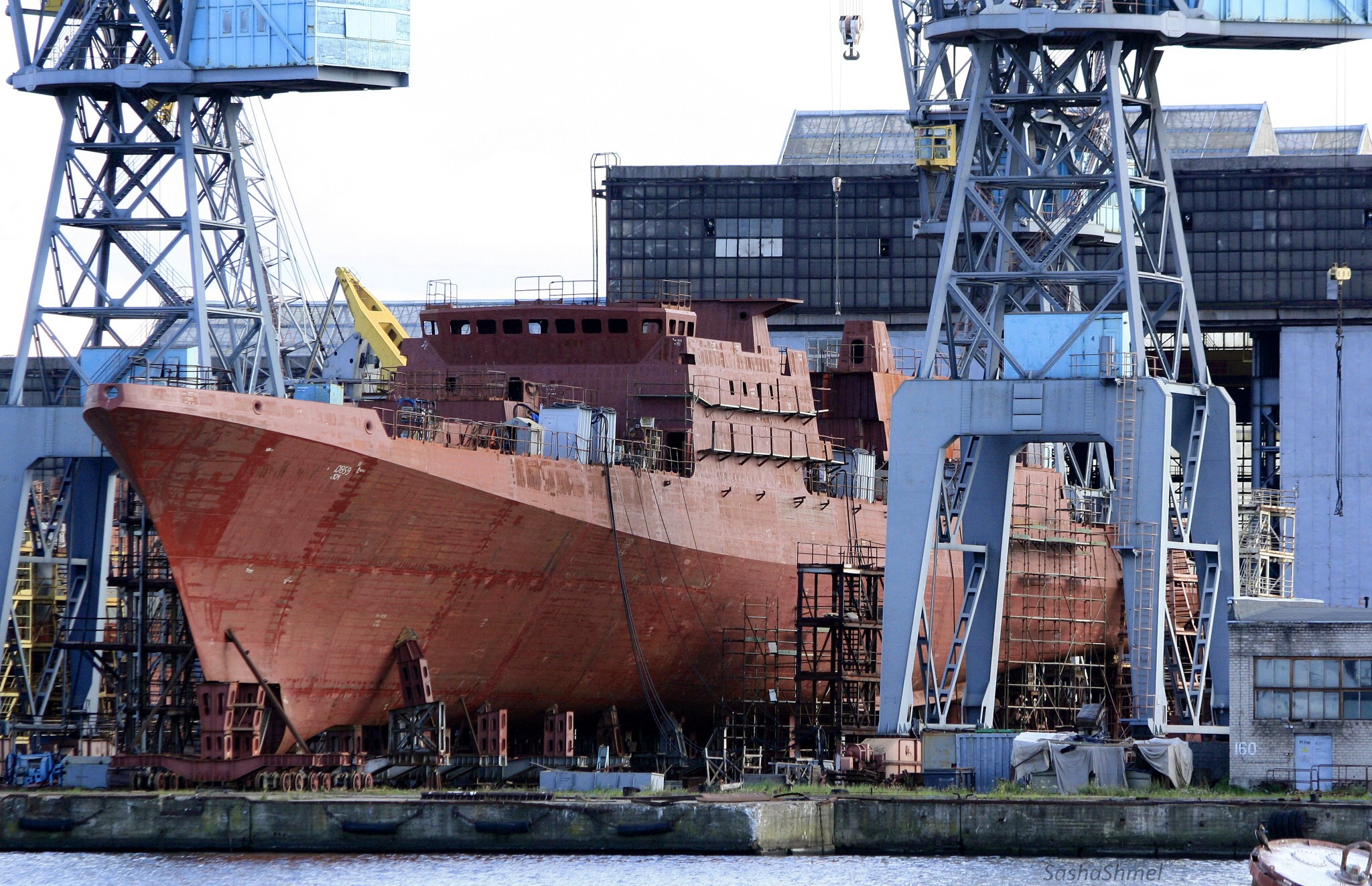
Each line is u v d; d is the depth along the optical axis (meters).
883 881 160.75
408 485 194.38
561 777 194.25
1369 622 182.25
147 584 193.75
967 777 195.25
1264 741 183.50
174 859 171.25
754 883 160.00
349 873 164.25
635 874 163.88
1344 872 131.12
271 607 190.88
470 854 172.75
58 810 176.88
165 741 194.00
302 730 196.50
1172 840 170.75
